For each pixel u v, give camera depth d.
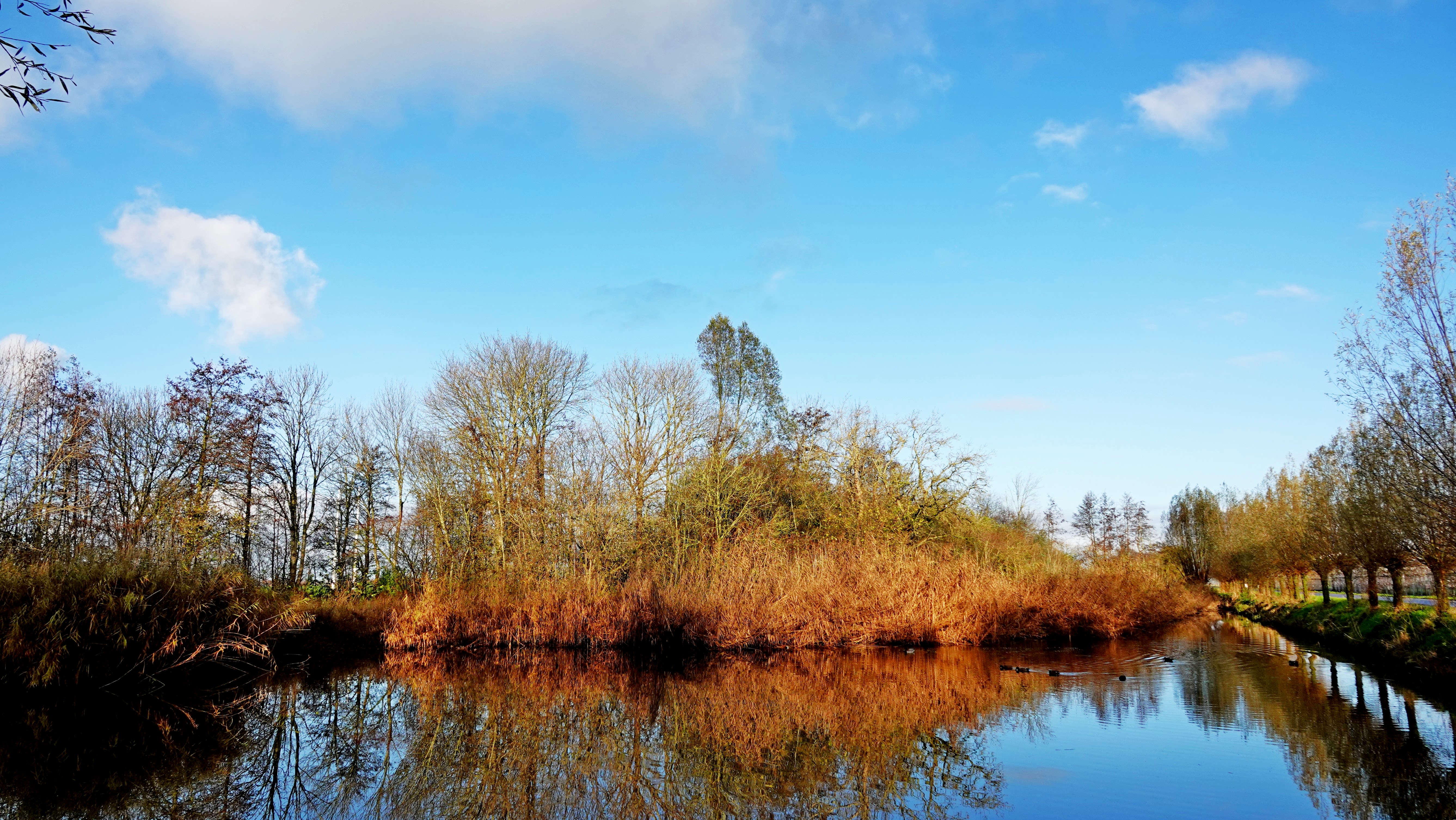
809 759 12.24
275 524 32.88
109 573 18.31
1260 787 10.41
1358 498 23.64
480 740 13.70
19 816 9.65
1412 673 18.45
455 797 10.45
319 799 10.35
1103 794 10.20
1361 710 15.20
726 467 33.28
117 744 13.55
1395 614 23.25
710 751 12.84
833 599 25.34
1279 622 37.16
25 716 16.02
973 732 13.84
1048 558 35.72
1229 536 54.84
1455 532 16.72
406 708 16.86
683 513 31.27
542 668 22.86
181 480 28.14
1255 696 16.81
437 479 30.92
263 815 9.68
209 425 29.69
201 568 20.86
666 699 17.67
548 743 13.48
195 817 9.60
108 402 28.20
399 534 31.27
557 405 32.97
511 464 30.56
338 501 35.53
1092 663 22.30
